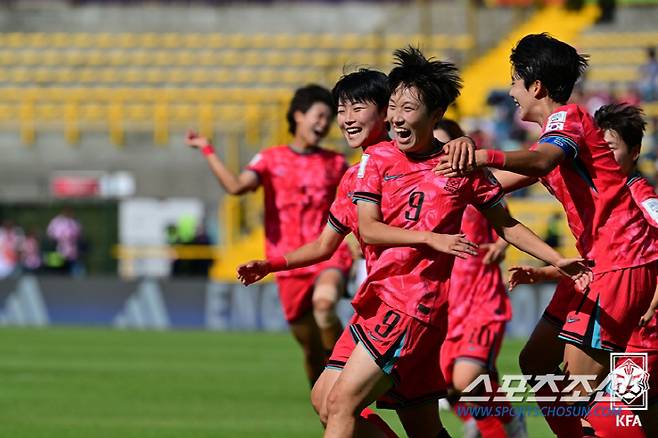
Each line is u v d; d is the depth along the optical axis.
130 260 83.88
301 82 99.00
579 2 93.19
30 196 94.69
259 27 107.44
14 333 62.97
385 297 19.97
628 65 88.25
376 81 22.06
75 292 68.69
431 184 19.83
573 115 20.98
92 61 103.75
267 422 33.16
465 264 28.16
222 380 43.19
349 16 106.94
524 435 26.61
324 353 35.38
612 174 21.52
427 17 95.81
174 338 60.25
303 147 35.19
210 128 92.50
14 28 109.88
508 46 92.31
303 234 35.00
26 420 33.44
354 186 20.59
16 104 98.75
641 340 22.19
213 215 83.12
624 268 21.61
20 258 80.06
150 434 30.98
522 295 59.88
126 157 94.12
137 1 116.81
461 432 31.22
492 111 85.69
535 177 20.48
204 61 102.06
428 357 20.70
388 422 32.44
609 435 21.97
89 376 44.28
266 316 65.50
